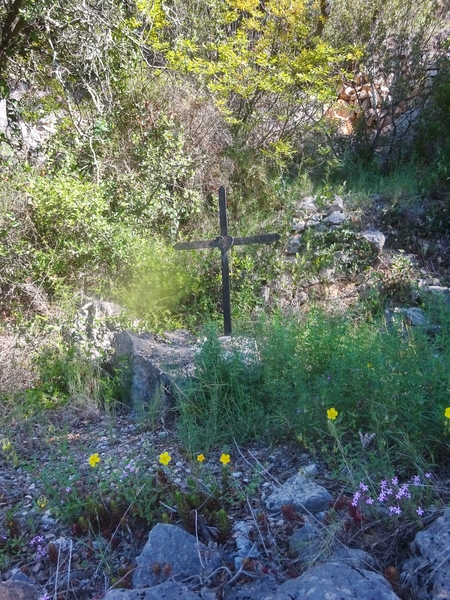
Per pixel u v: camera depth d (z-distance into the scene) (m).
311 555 2.45
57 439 4.09
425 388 3.23
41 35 7.04
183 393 4.00
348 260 7.00
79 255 6.66
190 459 3.48
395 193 7.87
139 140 7.98
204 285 6.41
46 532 3.06
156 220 7.57
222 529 2.72
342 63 10.16
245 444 3.66
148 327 5.91
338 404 3.36
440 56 9.84
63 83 6.96
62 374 4.98
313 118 9.55
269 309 6.40
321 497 2.82
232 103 9.16
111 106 7.75
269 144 8.91
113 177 7.86
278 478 3.22
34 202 6.77
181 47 8.68
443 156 8.48
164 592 2.25
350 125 10.77
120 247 6.62
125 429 4.23
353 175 8.91
